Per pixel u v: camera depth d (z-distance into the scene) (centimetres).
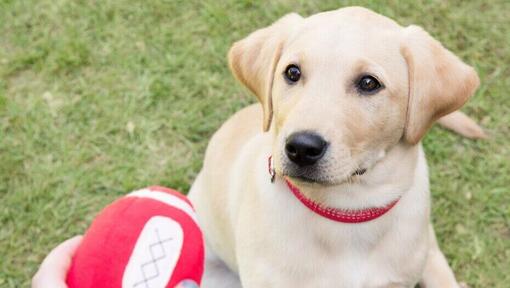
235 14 121
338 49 67
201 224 93
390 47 69
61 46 117
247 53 76
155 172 106
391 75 68
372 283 77
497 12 120
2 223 101
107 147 108
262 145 80
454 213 102
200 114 111
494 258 98
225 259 92
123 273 69
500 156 105
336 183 68
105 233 70
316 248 76
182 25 120
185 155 108
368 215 74
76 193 104
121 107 111
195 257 71
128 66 115
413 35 70
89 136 108
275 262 76
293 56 69
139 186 104
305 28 71
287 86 70
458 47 116
